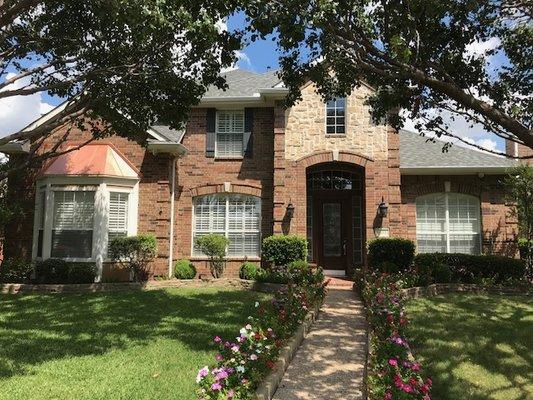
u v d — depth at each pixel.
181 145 15.21
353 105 16.08
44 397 5.29
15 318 9.63
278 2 6.38
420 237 16.75
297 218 15.59
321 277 13.23
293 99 9.30
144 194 15.31
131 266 14.36
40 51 10.19
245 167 16.62
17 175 14.92
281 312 7.71
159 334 8.27
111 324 9.05
